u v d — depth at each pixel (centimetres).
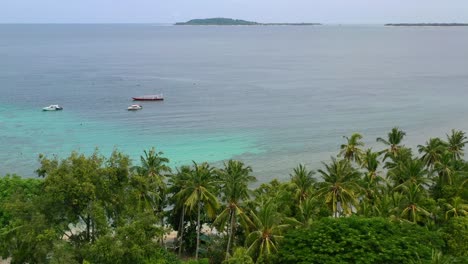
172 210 6203
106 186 4206
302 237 4794
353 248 4591
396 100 17888
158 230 4222
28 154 10781
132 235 3941
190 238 6334
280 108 16250
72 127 13225
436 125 14100
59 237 4062
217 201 5619
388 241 4675
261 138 12450
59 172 4072
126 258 3875
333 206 5869
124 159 4459
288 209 5612
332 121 14388
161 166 6159
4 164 10144
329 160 10762
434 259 4228
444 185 6738
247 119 14512
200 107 16275
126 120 14162
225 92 19575
